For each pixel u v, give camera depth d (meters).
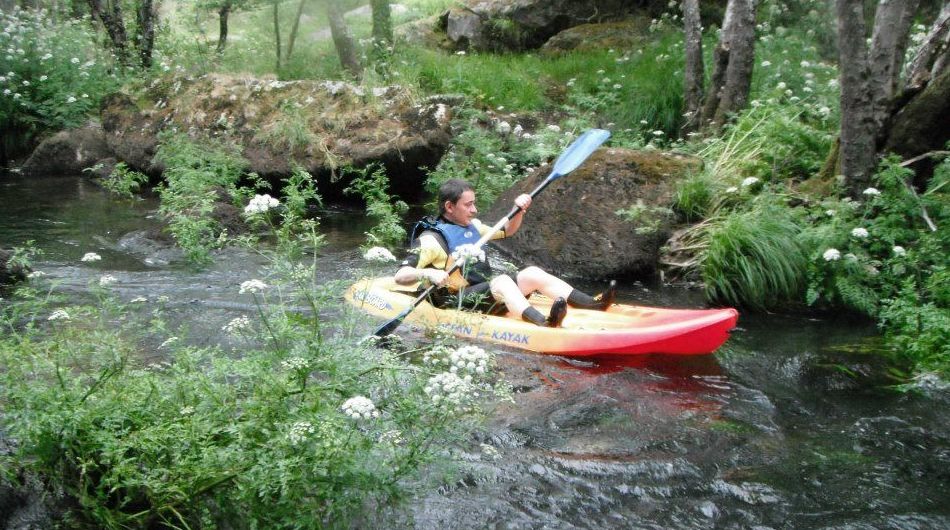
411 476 3.00
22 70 11.26
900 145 6.14
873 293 5.51
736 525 2.96
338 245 7.18
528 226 7.04
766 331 5.28
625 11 13.80
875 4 12.65
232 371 2.93
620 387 4.21
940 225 5.68
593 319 4.99
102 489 2.63
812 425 3.84
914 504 3.12
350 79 10.27
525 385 4.20
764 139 7.22
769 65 9.27
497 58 12.91
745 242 5.90
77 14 14.72
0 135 10.97
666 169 7.02
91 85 11.30
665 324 4.61
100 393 2.84
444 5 16.03
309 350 2.89
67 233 7.27
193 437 2.62
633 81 10.54
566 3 13.67
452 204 5.13
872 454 3.54
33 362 2.90
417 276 4.89
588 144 5.93
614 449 3.52
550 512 3.00
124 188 8.87
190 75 10.29
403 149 8.66
